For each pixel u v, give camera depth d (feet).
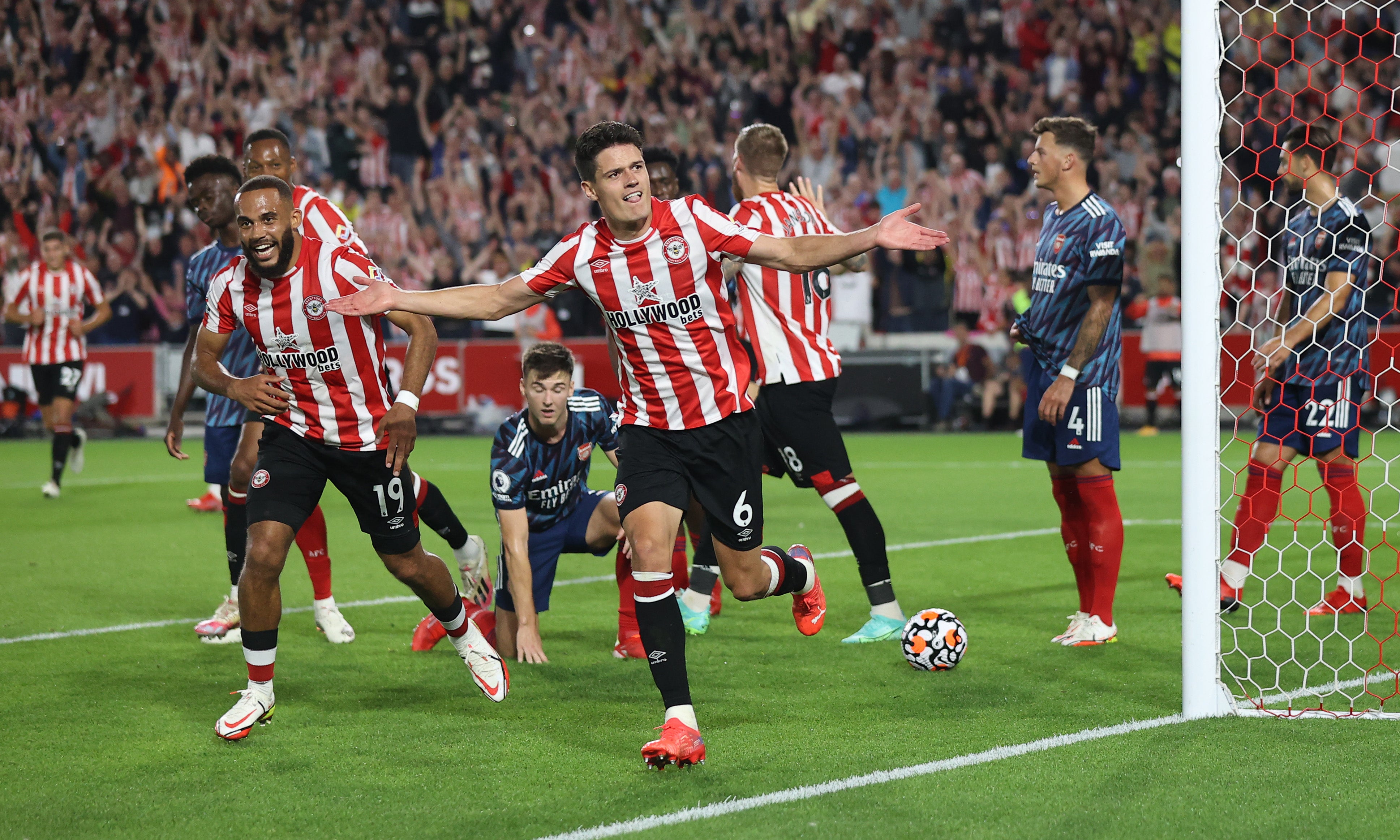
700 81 240.73
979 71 235.20
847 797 37.06
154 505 117.08
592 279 42.34
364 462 46.11
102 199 223.51
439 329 206.28
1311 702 47.62
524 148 234.79
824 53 240.73
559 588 74.95
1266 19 211.61
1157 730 43.62
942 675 52.60
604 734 44.78
